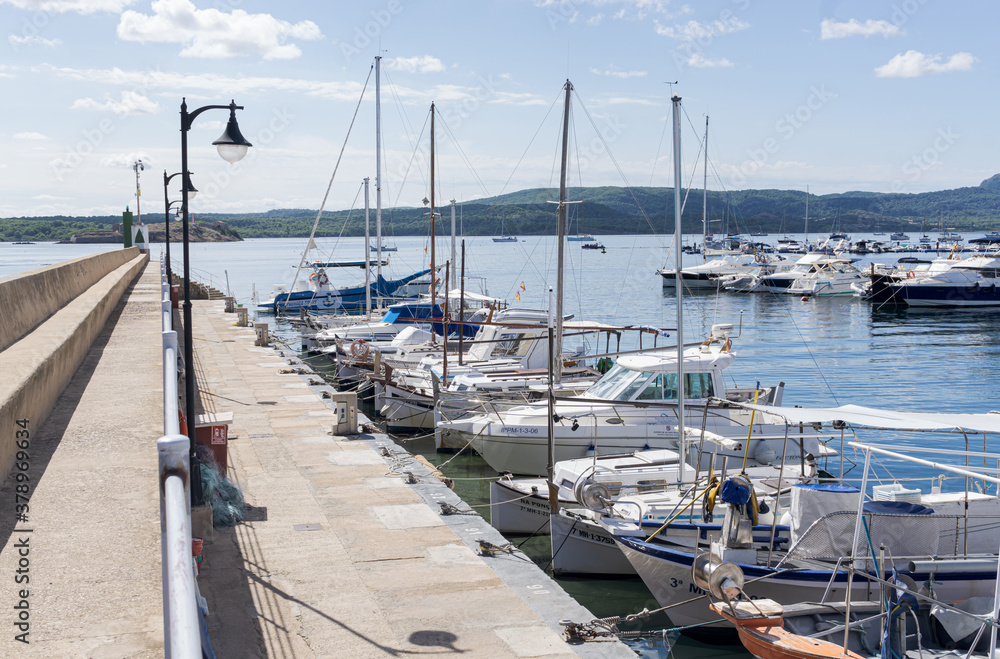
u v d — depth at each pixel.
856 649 9.35
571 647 7.59
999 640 9.15
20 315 11.38
